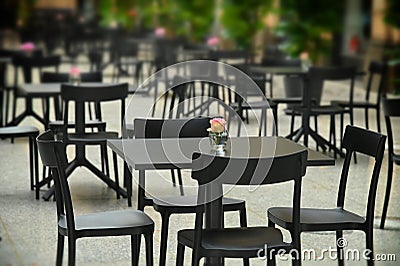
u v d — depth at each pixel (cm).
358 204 1027
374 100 1906
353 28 2016
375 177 708
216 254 609
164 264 714
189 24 2148
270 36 2091
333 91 2009
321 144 1337
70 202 648
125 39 2142
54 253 819
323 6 2014
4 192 1061
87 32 2127
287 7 2047
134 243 695
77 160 1079
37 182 1030
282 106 1844
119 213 700
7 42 2080
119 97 1057
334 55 2020
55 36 2112
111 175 1173
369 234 708
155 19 2148
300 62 1539
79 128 1080
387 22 1970
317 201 1041
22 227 906
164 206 708
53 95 1195
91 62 2108
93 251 829
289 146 727
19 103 1827
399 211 988
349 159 744
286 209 720
